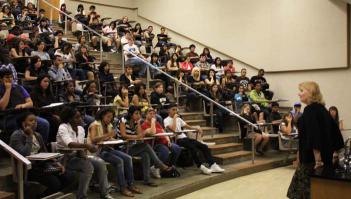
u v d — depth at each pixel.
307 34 9.30
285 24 9.74
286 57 9.72
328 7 8.93
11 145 3.75
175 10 12.71
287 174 6.75
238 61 10.89
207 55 10.78
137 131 5.35
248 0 10.58
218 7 11.38
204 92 8.33
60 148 4.20
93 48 9.70
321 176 2.80
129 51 9.13
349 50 8.65
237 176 6.47
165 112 6.86
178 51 11.16
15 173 3.30
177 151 5.88
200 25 11.92
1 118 4.47
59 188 4.03
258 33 10.35
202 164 6.15
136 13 14.08
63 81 6.04
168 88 8.48
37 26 9.24
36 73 6.32
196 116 8.19
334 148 3.25
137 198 4.61
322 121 3.16
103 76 7.39
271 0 10.02
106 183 4.43
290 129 7.56
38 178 3.87
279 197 5.23
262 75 9.87
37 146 4.09
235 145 7.56
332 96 8.97
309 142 3.12
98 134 4.67
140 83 7.34
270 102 9.06
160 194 4.82
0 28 8.17
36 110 4.65
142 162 5.29
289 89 9.74
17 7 10.20
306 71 9.41
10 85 4.57
